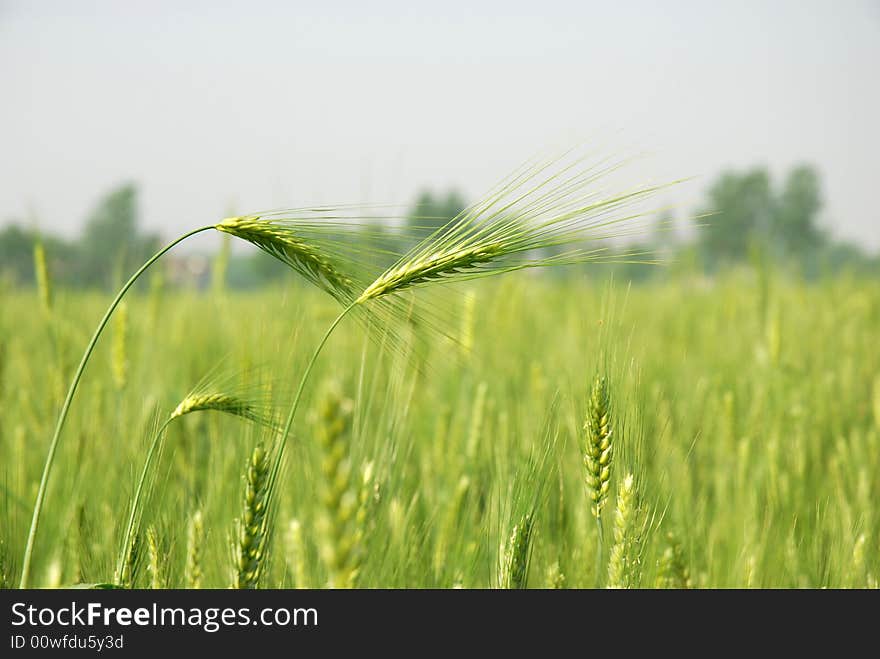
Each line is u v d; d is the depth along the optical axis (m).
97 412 1.77
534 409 1.77
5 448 1.77
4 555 1.51
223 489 1.59
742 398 2.01
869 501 1.66
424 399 1.85
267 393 1.51
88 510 1.62
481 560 1.58
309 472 1.57
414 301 1.49
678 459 1.66
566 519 1.61
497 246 1.43
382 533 1.52
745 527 1.64
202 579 1.51
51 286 1.85
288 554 1.50
